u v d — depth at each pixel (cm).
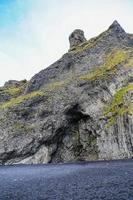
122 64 16200
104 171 7950
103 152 13625
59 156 15662
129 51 17488
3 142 15238
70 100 15662
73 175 7775
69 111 15638
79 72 17475
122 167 8644
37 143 15112
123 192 4612
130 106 13400
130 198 4147
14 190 5844
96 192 4806
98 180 6234
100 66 17300
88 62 17812
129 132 12725
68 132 15862
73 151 15512
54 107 15625
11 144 15162
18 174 9444
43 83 18138
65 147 15688
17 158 15088
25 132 15312
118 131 13162
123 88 15312
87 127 15188
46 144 15338
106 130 13675
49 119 15425
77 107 15712
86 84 16012
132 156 12562
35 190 5616
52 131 15338
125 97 13838
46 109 15650
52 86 17012
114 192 4669
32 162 14900
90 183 5894
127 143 12750
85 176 7244
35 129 15300
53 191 5309
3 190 5931
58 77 17925
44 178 7688
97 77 16088
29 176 8569
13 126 15600
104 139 13688
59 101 15725
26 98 16450
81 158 15150
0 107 16962
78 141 15525
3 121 15862
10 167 12988
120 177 6400
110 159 13238
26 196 5003
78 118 15788
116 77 15688
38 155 15012
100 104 15238
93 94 15550
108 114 14088
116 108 14062
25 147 15050
